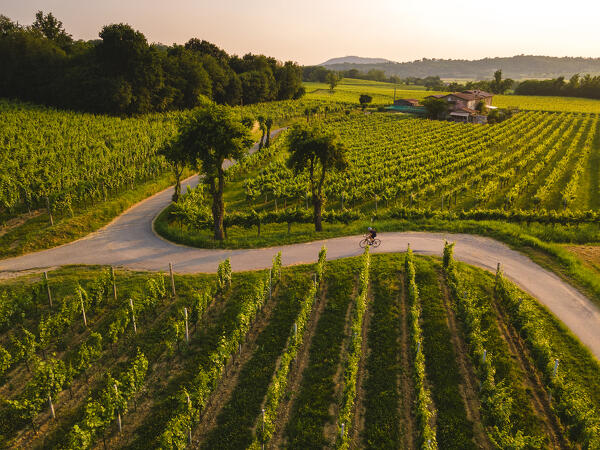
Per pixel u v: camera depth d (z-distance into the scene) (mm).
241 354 21109
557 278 29797
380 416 17422
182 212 38531
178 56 119750
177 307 24609
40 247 33438
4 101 86375
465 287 26828
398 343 22141
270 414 16281
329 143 35375
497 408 16219
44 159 50531
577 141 90312
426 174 58312
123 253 32938
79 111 87812
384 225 39875
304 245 35188
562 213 39906
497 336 22812
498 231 37875
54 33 127250
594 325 24328
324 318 24266
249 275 28812
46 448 15406
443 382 19391
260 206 49562
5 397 17547
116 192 47688
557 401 17844
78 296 22047
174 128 80000
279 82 168250
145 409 17469
